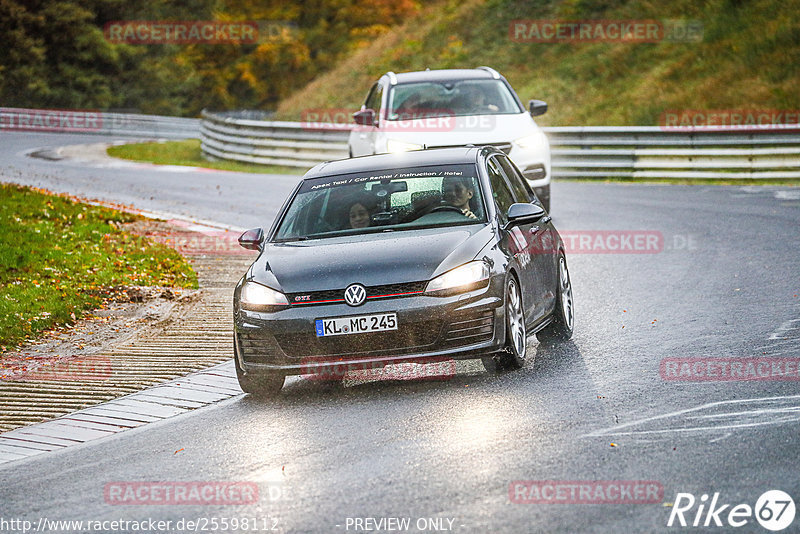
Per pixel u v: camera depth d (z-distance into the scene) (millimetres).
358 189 32156
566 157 85125
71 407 29641
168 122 162625
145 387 31281
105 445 25562
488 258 28547
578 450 21422
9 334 37688
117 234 58094
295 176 92000
